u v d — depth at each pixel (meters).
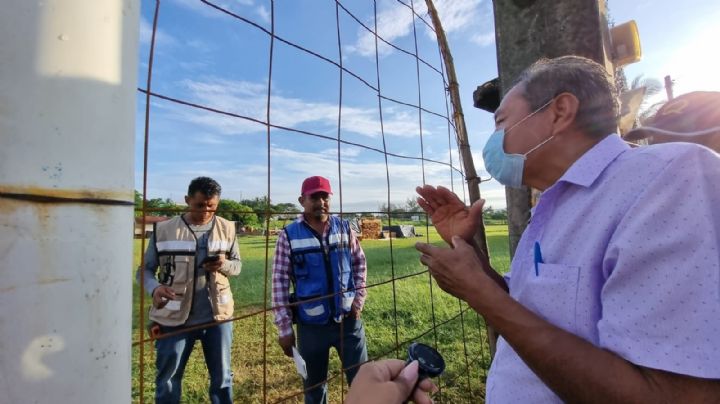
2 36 0.52
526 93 1.08
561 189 0.98
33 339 0.53
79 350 0.57
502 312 0.83
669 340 0.67
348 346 2.83
